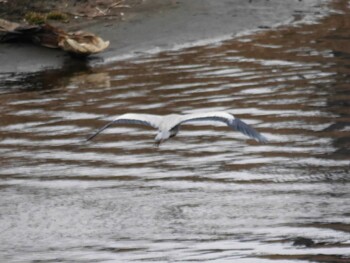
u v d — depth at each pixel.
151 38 31.28
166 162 21.22
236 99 25.66
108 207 18.62
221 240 16.86
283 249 16.38
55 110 25.03
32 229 17.69
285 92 26.36
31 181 20.19
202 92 26.36
